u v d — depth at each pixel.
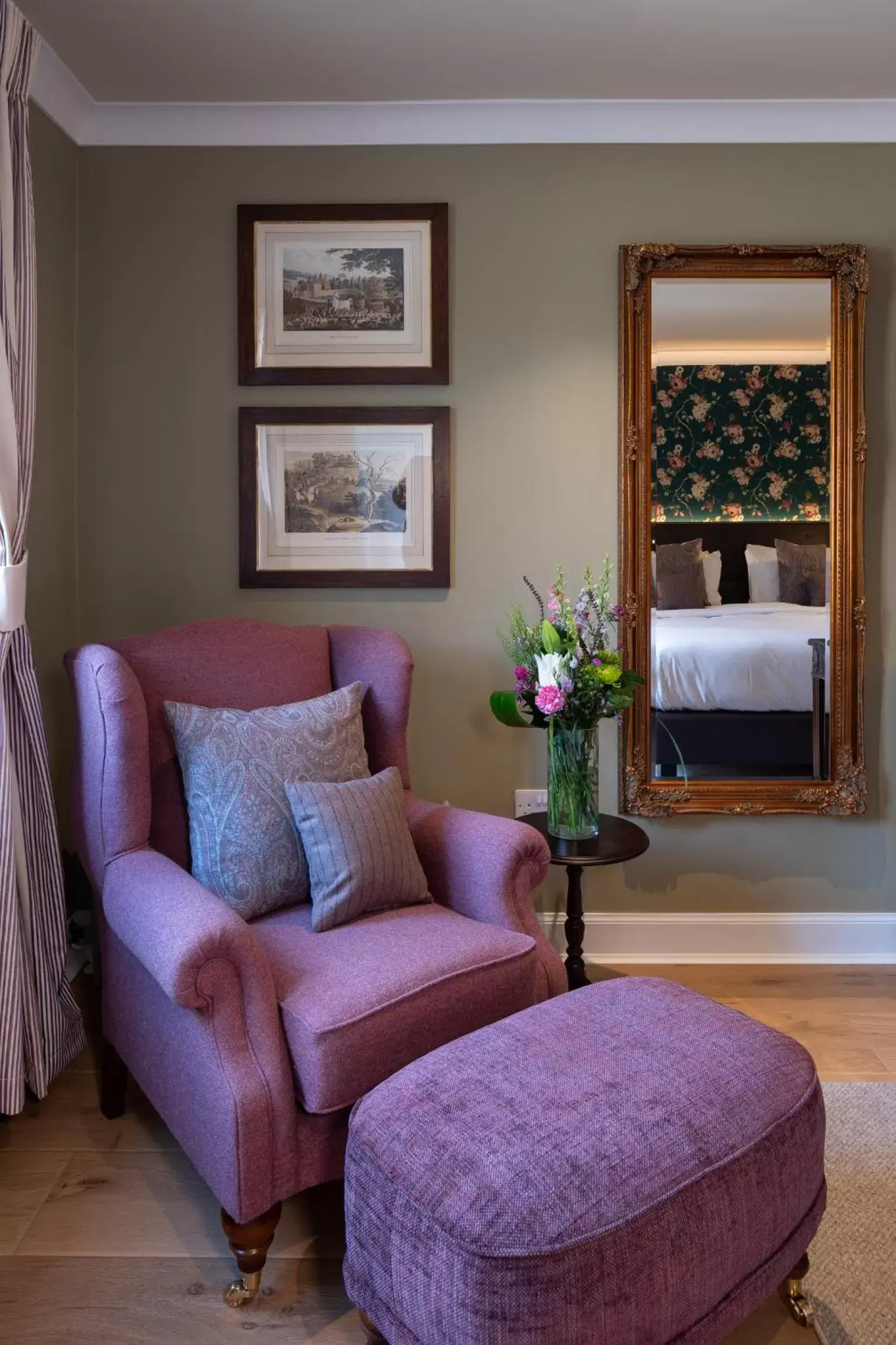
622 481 2.78
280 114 2.73
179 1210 1.84
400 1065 1.64
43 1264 1.69
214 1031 1.55
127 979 1.91
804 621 2.83
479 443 2.82
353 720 2.24
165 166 2.77
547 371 2.81
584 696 2.37
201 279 2.79
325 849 1.93
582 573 2.85
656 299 2.78
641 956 2.91
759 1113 1.39
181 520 2.82
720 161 2.78
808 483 2.81
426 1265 1.23
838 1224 1.78
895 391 2.82
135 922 1.69
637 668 2.82
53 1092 2.26
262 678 2.33
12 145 2.09
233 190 2.78
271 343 2.79
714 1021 1.58
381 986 1.65
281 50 2.43
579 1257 1.16
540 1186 1.22
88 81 2.58
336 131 2.75
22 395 2.12
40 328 2.55
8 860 2.02
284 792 2.03
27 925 2.13
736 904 2.91
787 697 2.84
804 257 2.75
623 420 2.78
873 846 2.90
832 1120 2.10
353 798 2.01
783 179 2.78
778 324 2.78
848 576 2.80
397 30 2.34
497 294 2.80
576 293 2.80
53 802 2.30
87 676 1.98
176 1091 1.69
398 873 1.99
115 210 2.77
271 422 2.79
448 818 2.19
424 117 2.73
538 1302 1.14
